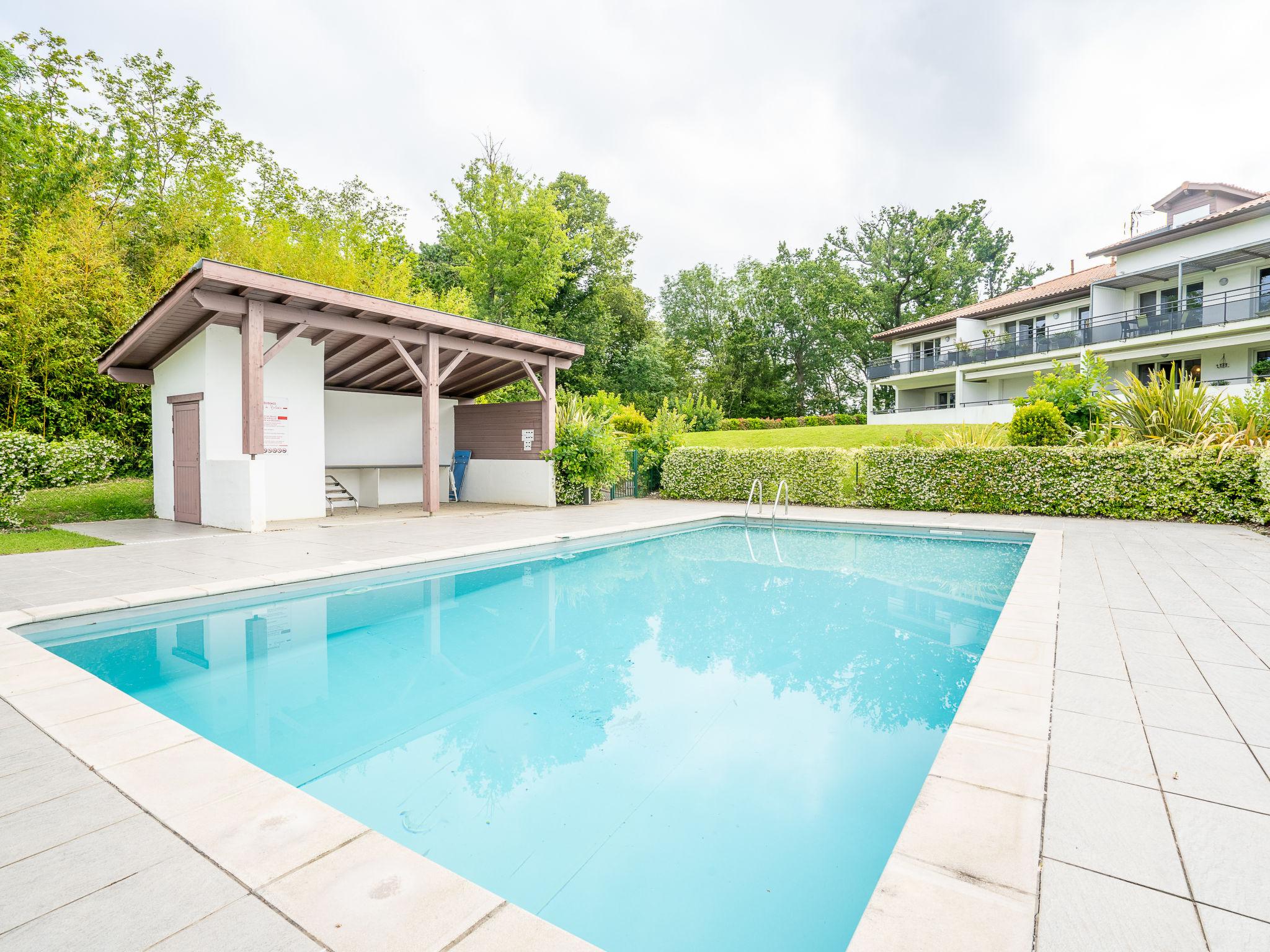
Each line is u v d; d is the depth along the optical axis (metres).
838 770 2.84
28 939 1.49
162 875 1.74
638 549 9.06
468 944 1.47
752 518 11.86
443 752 3.04
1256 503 9.79
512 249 28.34
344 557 7.05
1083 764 2.32
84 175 15.05
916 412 29.97
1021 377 28.20
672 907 1.95
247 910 1.59
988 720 2.68
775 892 2.02
